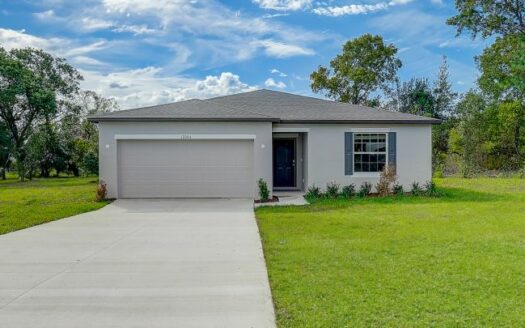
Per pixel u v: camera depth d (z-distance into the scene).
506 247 6.77
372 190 15.07
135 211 11.60
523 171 25.97
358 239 7.51
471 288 4.78
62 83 35.56
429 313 4.07
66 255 6.60
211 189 14.36
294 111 15.95
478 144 29.31
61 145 33.38
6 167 32.53
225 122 14.11
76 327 3.89
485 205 12.03
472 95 30.45
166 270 5.72
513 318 3.93
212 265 5.96
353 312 4.11
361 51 37.12
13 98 29.61
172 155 14.27
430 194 14.43
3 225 9.40
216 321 4.00
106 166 13.98
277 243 7.28
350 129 14.94
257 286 5.00
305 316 4.04
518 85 15.98
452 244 7.03
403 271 5.47
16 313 4.23
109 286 5.05
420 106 34.19
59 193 17.14
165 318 4.09
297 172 16.81
